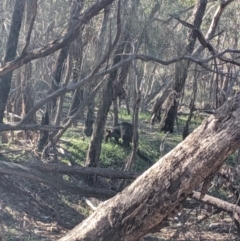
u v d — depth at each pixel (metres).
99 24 12.03
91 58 12.54
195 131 6.82
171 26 12.10
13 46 10.70
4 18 12.27
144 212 6.79
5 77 10.98
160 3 11.43
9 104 16.98
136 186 6.85
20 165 10.15
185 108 27.91
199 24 15.82
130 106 26.08
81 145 17.58
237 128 6.62
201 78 15.70
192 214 12.45
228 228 11.88
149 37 11.50
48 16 11.68
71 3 11.54
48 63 14.84
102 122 15.74
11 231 11.04
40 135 15.37
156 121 24.47
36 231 11.30
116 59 13.36
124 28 11.51
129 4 11.66
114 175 10.64
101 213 6.93
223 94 12.02
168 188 6.73
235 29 19.77
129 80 14.61
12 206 11.91
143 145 18.91
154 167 6.86
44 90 16.31
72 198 13.18
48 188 12.96
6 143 16.36
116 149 18.12
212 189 12.09
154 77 24.28
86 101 13.78
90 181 13.82
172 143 20.02
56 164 10.61
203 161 6.66
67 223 11.98
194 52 14.09
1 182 11.98
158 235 11.53
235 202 10.88
